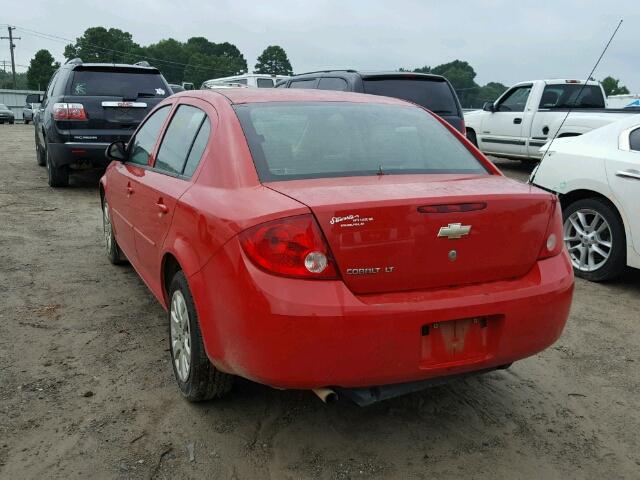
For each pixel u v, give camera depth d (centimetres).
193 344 307
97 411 321
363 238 254
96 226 746
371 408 332
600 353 412
